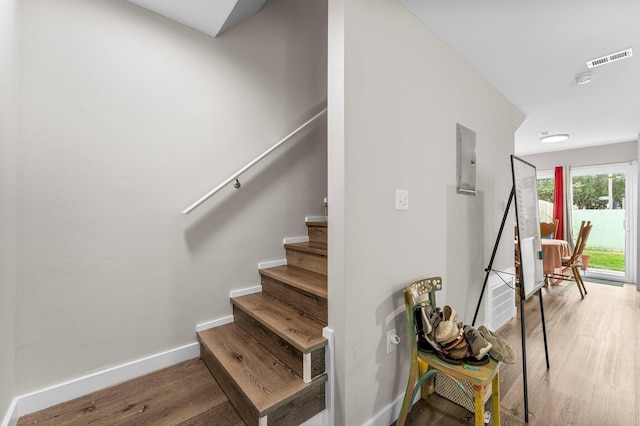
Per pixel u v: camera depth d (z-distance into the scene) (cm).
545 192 578
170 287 174
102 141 150
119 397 146
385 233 152
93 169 148
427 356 143
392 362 157
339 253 133
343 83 130
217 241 193
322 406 137
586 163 514
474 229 232
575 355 227
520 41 193
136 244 162
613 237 496
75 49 142
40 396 134
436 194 188
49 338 137
